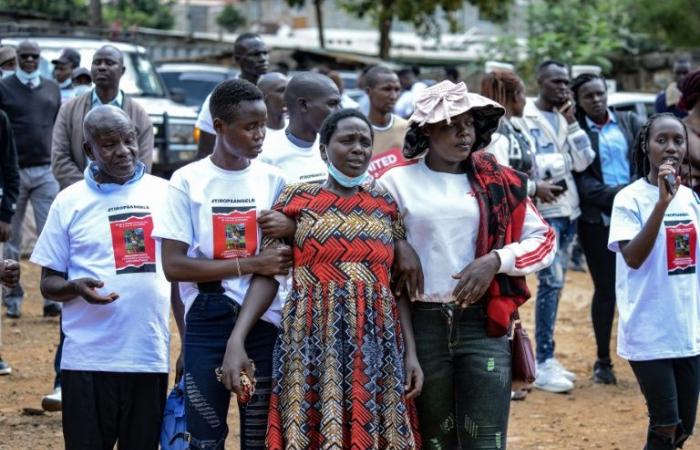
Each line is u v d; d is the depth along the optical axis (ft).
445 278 15.38
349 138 14.88
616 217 18.19
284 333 14.73
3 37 47.34
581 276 43.34
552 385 26.43
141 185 16.60
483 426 15.38
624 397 26.13
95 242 16.20
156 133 43.37
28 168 33.09
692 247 17.89
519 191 15.72
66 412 16.20
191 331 15.43
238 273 15.02
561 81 26.22
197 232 15.39
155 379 16.37
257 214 15.53
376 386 14.47
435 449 15.89
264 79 24.17
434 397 15.66
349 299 14.56
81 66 43.04
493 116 15.66
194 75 63.93
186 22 164.25
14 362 28.17
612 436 22.99
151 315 16.25
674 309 17.74
